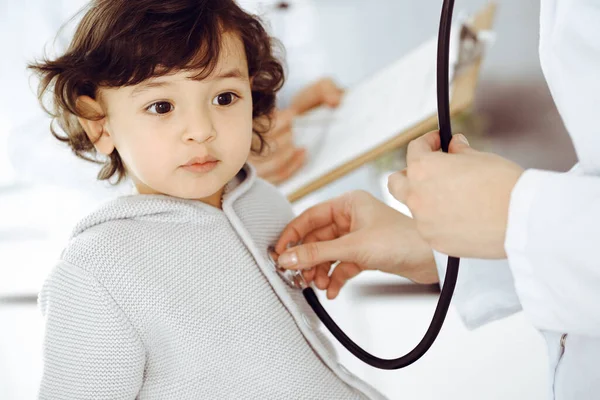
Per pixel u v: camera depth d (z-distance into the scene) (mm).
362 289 1975
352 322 1814
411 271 989
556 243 573
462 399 1563
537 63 2260
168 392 817
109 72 790
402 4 2354
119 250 784
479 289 909
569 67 628
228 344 816
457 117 2250
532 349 1730
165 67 771
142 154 801
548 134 2287
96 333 772
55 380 787
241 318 827
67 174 1821
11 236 1933
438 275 994
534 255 588
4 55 2127
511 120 2299
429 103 1290
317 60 2373
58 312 784
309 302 901
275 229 952
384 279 2000
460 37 1395
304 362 847
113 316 772
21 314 1886
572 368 683
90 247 784
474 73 1343
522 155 2309
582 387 675
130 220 813
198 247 823
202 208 839
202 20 805
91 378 779
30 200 1991
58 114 953
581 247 563
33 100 2129
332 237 1027
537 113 2283
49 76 887
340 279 1025
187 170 800
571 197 570
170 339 800
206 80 792
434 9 2359
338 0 2361
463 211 625
